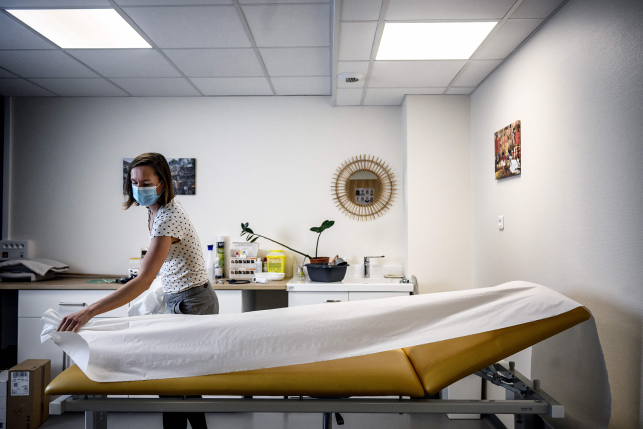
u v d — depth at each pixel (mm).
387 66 2650
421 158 3217
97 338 1444
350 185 3475
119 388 1333
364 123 3480
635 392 1413
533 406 1355
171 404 1331
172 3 2010
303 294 2887
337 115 3484
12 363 3021
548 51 2023
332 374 1394
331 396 1385
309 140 3484
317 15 2131
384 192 3465
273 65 2814
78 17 2154
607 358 1563
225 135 3484
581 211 1742
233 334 1455
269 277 3164
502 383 1559
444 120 3219
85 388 1332
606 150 1573
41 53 2596
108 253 3445
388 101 3385
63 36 2367
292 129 3486
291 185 3480
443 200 3201
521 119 2324
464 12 1978
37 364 2592
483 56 2498
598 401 1400
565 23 1869
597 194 1630
